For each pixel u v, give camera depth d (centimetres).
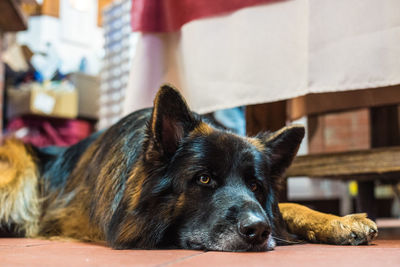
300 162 105
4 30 184
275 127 100
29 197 104
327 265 48
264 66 86
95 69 276
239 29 89
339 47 79
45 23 256
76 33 268
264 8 87
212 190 68
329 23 79
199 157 68
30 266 47
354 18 77
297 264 49
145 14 102
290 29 84
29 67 245
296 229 80
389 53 75
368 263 49
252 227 61
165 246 70
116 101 220
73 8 265
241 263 49
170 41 103
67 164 106
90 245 75
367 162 95
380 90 106
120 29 213
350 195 233
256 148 75
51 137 247
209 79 93
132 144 79
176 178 69
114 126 93
